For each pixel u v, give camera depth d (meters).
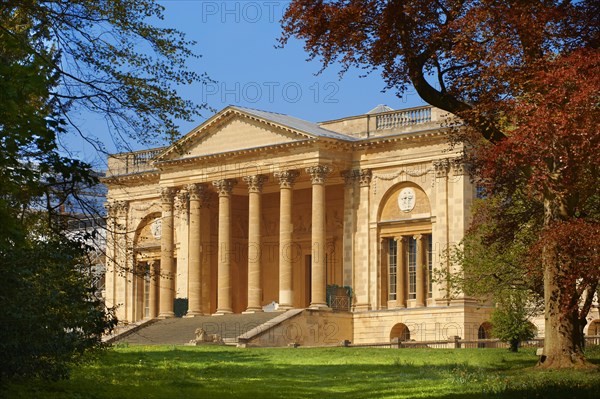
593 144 42.47
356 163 100.19
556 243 45.59
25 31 39.06
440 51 46.78
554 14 44.75
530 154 44.25
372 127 100.12
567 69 43.12
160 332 100.06
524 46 45.62
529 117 43.84
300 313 94.56
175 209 108.62
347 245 100.19
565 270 46.31
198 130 105.00
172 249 108.31
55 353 35.94
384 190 98.56
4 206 28.92
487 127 47.53
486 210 68.31
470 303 92.88
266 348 75.81
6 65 29.19
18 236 29.16
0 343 33.28
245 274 112.31
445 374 48.47
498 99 46.22
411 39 46.09
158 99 39.50
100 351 43.66
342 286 101.06
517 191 58.88
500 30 45.28
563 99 43.41
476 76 47.06
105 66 39.41
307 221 109.50
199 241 105.81
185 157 105.81
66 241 37.34
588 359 54.53
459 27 44.75
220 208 103.75
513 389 39.47
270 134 100.56
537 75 43.97
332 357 64.94
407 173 97.25
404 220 97.06
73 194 36.44
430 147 95.75
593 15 46.03
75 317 37.16
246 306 111.88
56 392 35.31
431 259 96.31
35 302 34.25
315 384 45.75
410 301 97.81
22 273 33.81
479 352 69.00
